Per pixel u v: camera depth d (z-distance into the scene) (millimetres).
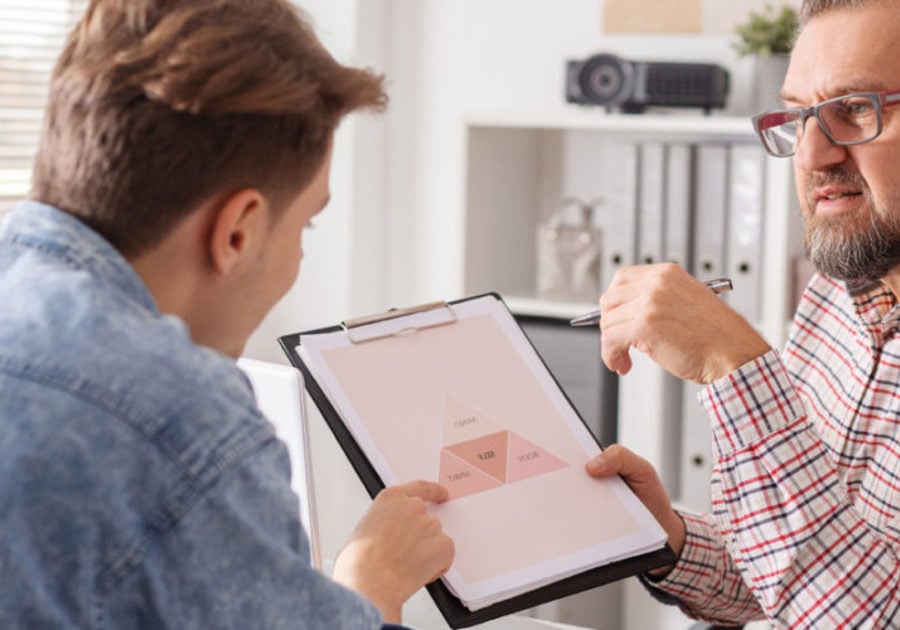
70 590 797
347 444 1283
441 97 3371
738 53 2855
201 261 935
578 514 1296
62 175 916
